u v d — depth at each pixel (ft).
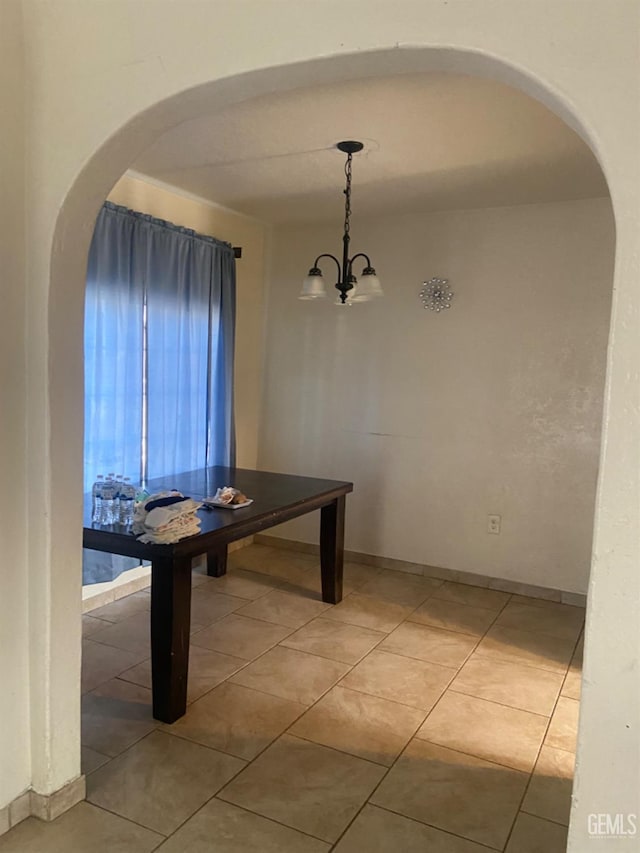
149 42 5.47
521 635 11.29
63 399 6.25
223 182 11.82
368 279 10.50
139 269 11.43
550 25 4.27
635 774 4.41
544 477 13.01
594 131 4.18
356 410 14.82
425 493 14.16
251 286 15.17
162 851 6.04
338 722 8.34
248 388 15.46
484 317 13.32
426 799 6.89
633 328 4.16
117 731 7.97
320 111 8.39
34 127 5.99
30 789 6.46
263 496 10.85
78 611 6.59
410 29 4.60
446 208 13.20
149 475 12.21
